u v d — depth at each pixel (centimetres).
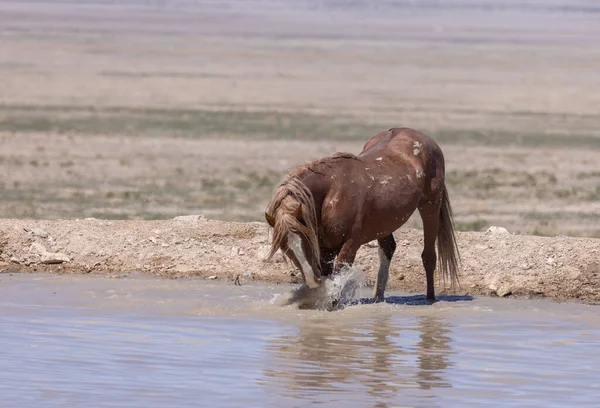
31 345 4225
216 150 14712
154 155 13912
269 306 5125
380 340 4503
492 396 3656
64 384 3656
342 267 5022
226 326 4691
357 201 5044
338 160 5100
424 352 4297
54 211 8938
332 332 4628
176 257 6109
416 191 5331
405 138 5469
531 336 4659
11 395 3500
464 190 11569
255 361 4066
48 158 13062
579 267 5938
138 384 3681
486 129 18638
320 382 3775
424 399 3594
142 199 10038
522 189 11788
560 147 16462
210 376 3819
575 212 10125
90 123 17550
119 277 5831
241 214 9225
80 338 4369
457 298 5622
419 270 6075
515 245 6178
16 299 5153
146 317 4831
